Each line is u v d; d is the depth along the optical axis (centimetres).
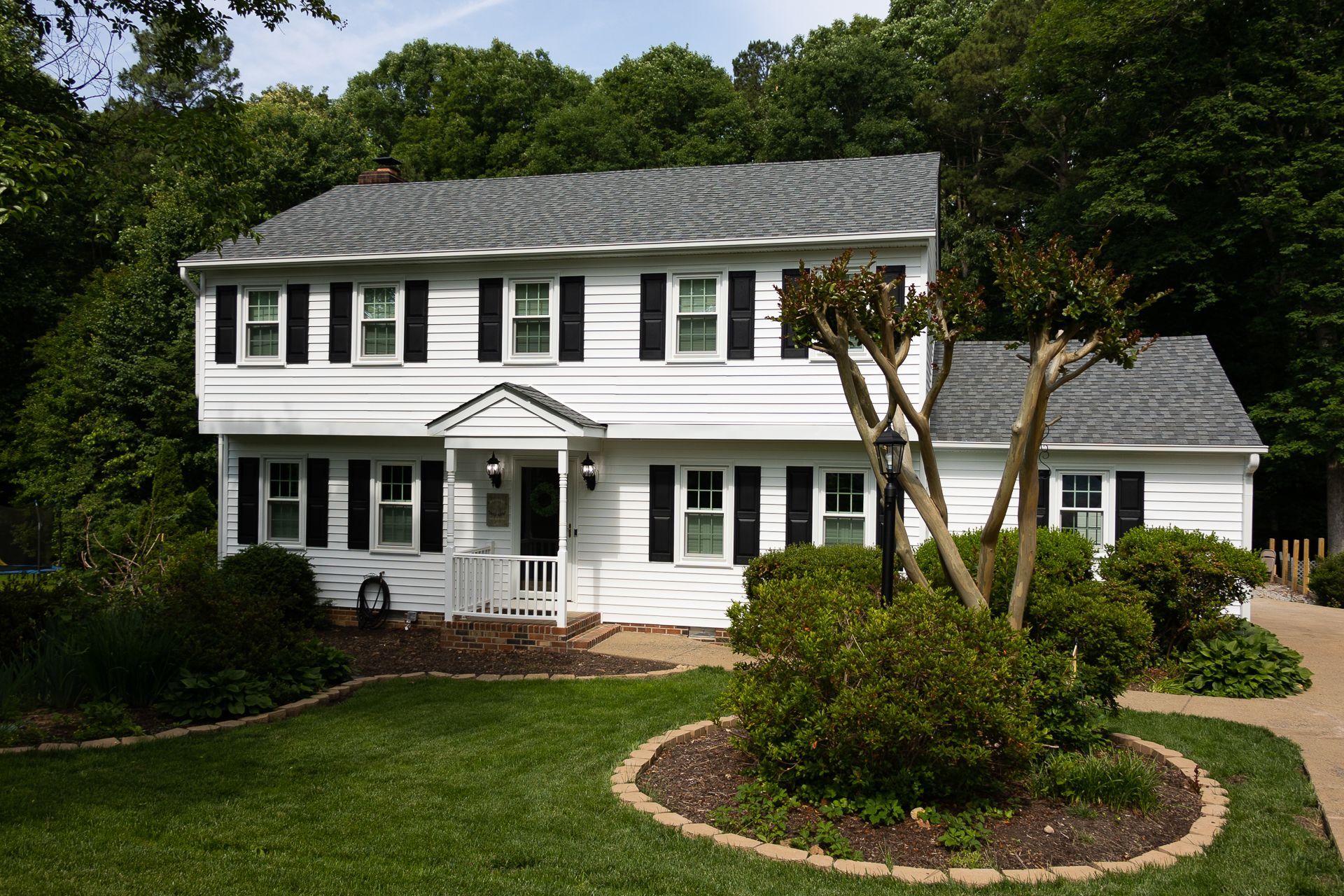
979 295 750
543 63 4134
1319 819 678
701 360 1451
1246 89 2305
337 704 1021
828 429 1398
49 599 1098
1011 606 762
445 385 1554
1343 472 2375
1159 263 2473
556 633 1367
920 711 618
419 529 1595
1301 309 2295
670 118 3781
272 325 1634
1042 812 657
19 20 1278
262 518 1659
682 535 1495
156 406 2478
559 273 1512
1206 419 1425
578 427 1392
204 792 700
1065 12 2583
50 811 645
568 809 659
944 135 3438
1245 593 1211
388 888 522
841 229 1387
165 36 1343
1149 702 1053
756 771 709
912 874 550
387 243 1589
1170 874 561
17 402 2823
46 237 2805
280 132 3031
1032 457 756
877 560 1260
